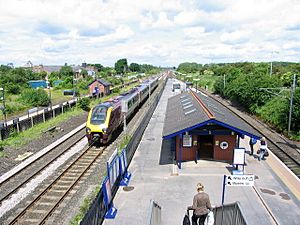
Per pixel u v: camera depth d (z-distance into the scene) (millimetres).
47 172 18125
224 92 58219
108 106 24281
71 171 18281
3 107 33781
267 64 84562
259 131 30562
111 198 13391
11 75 73188
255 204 13562
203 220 10125
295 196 14375
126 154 17906
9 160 20531
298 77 45062
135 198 14250
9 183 16609
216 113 19719
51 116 36000
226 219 10922
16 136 26641
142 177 16812
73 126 32469
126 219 12359
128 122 34344
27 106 44500
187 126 17328
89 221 10375
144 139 25500
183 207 13320
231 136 18859
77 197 14758
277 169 17953
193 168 17984
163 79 111188
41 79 90375
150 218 9266
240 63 100750
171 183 15930
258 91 40125
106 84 61344
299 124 28734
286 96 32406
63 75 97062
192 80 96438
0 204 14117
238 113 42594
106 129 22828
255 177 16656
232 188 15234
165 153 21281
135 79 113562
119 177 15758
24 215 13102
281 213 12758
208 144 20203
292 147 24531
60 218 12820
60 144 24484
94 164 19656
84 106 43469
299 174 18406
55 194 15156
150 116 36219
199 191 10188
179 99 31906
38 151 22812
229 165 18406
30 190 15617
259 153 19828
